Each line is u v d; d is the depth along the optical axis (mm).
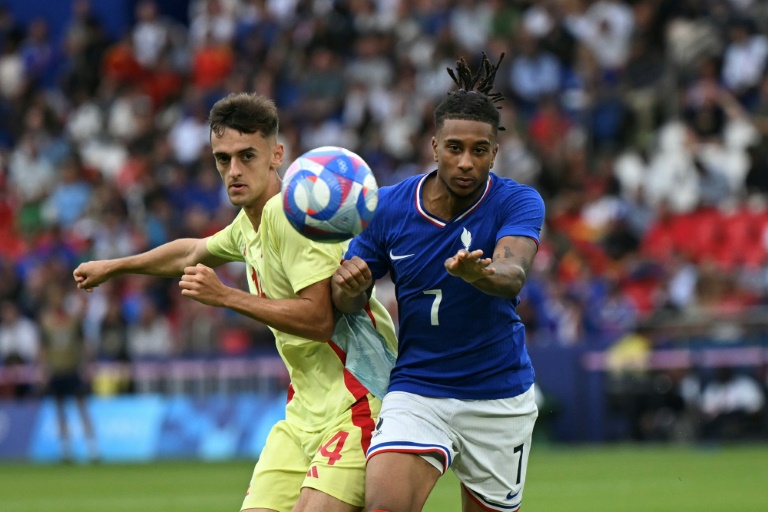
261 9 87250
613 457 52344
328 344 19766
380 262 19734
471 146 18125
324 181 18172
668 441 57812
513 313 19484
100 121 85125
